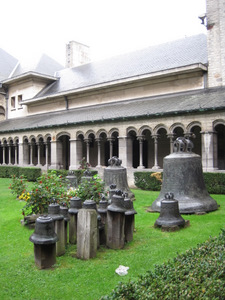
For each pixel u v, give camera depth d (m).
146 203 12.16
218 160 19.12
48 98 28.58
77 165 21.69
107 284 4.98
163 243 6.93
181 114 16.16
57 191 8.93
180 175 10.07
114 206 6.56
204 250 4.85
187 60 21.44
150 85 21.98
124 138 18.81
